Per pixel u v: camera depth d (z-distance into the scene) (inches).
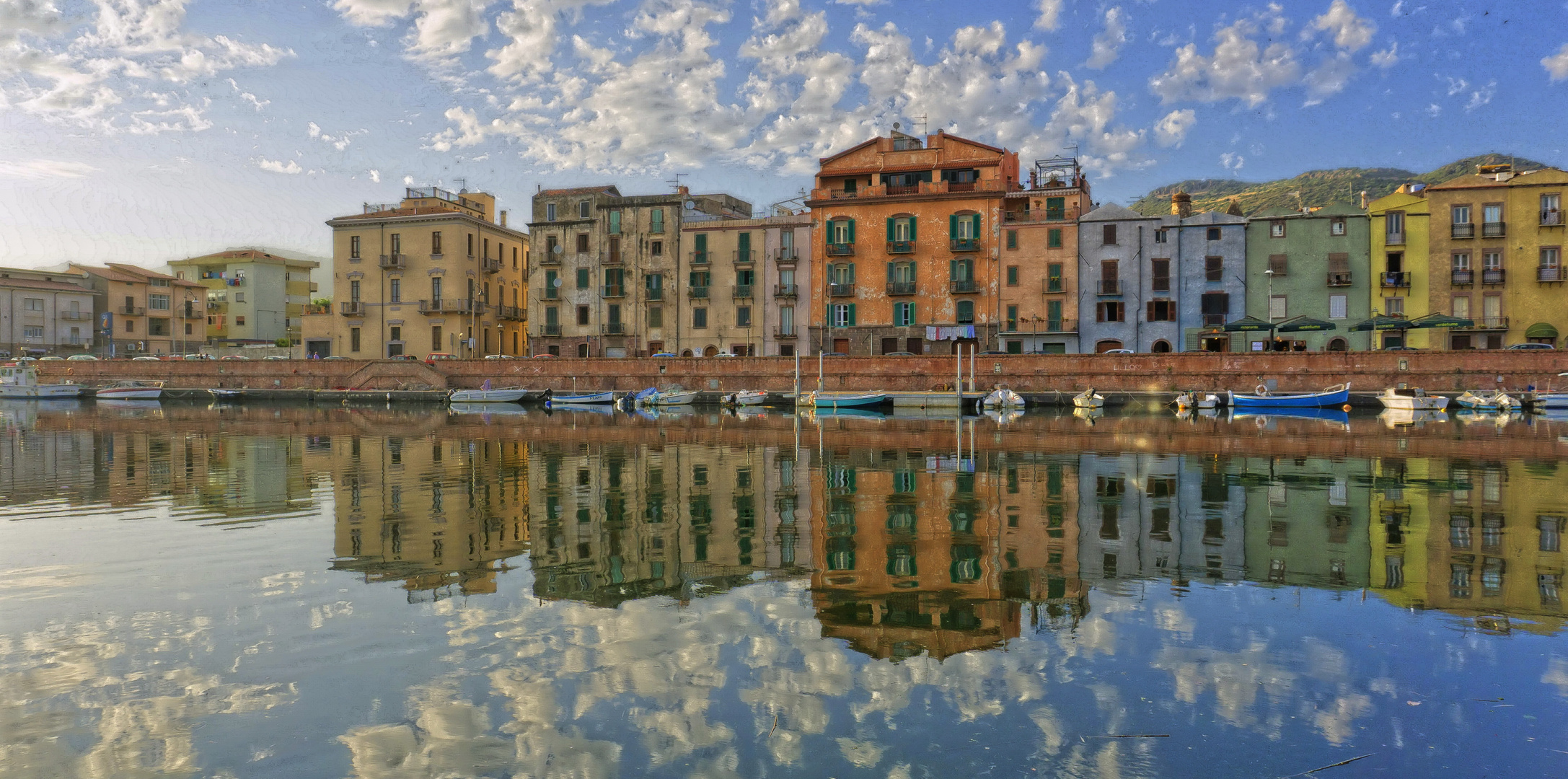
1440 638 377.1
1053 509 726.5
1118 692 319.3
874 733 286.5
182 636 383.2
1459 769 263.3
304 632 388.8
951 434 1558.8
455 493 831.1
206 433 1611.7
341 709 306.8
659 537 604.1
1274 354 2402.8
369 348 3390.7
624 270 3248.0
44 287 3892.7
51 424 1894.7
